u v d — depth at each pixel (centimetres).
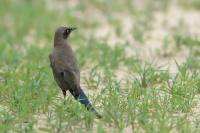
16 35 2462
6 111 1380
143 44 2252
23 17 2781
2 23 2691
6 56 2014
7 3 3100
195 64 1841
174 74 1744
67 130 1245
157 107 1362
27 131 1230
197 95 1522
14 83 1583
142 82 1598
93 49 2119
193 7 2972
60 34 1386
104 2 3061
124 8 2972
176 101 1406
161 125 1210
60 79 1344
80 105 1320
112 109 1331
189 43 2175
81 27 2589
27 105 1372
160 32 2470
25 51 2147
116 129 1245
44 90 1505
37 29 2541
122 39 2372
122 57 1952
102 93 1495
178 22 2658
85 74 1770
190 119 1323
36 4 3069
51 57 1370
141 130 1244
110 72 1742
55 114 1329
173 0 3130
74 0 3170
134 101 1382
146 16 2759
